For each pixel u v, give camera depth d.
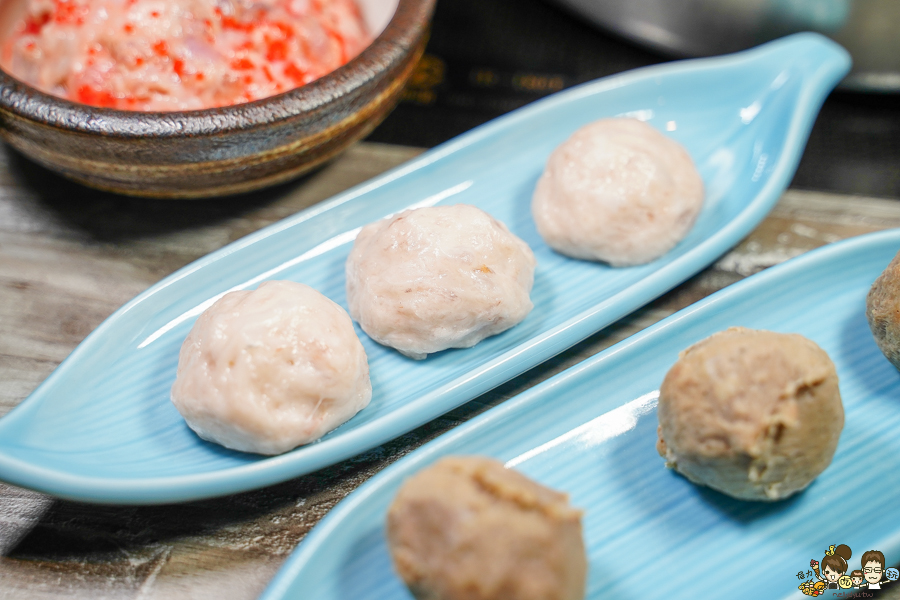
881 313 0.22
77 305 0.24
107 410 0.22
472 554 0.18
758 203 0.24
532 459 0.22
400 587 0.20
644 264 0.24
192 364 0.21
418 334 0.23
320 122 0.23
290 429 0.21
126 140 0.22
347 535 0.20
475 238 0.23
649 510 0.21
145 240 0.26
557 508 0.18
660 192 0.24
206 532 0.21
